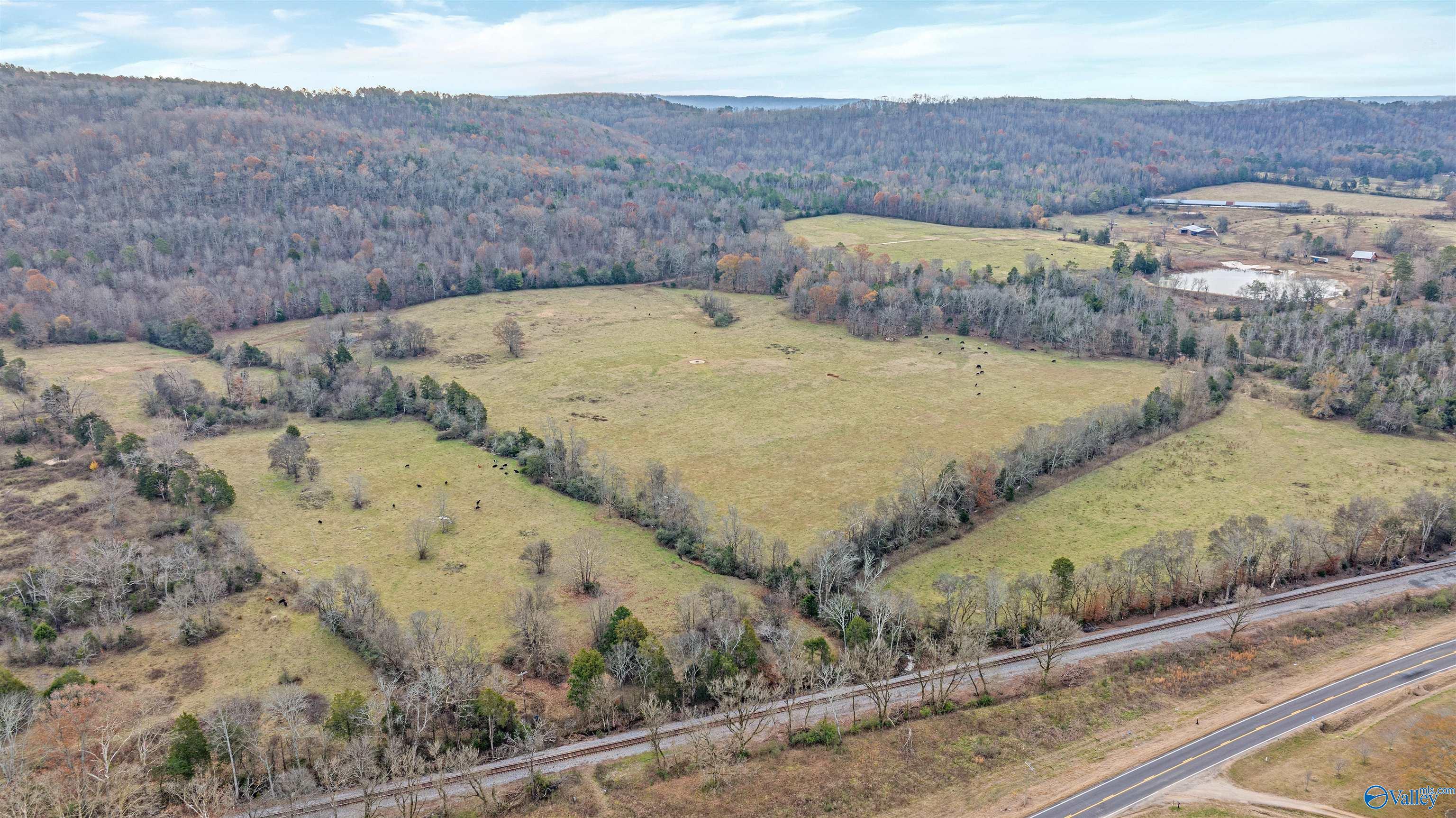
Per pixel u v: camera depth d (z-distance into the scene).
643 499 153.50
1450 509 135.88
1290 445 175.88
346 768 88.00
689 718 102.06
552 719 100.94
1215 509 149.00
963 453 173.62
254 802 88.44
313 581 128.25
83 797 85.31
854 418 194.88
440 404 196.38
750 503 155.38
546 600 119.25
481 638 115.50
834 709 101.75
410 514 152.88
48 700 98.38
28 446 175.12
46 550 132.38
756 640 107.94
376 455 179.50
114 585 120.75
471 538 144.12
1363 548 133.38
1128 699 101.44
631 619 107.50
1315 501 151.00
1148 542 133.00
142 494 154.62
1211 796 84.69
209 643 115.00
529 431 189.38
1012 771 90.44
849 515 142.12
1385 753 89.31
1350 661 106.50
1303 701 99.06
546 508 155.75
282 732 97.75
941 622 115.69
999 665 110.06
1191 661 108.19
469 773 86.81
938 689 104.00
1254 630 114.12
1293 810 82.06
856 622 110.75
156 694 103.88
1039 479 160.25
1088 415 177.50
